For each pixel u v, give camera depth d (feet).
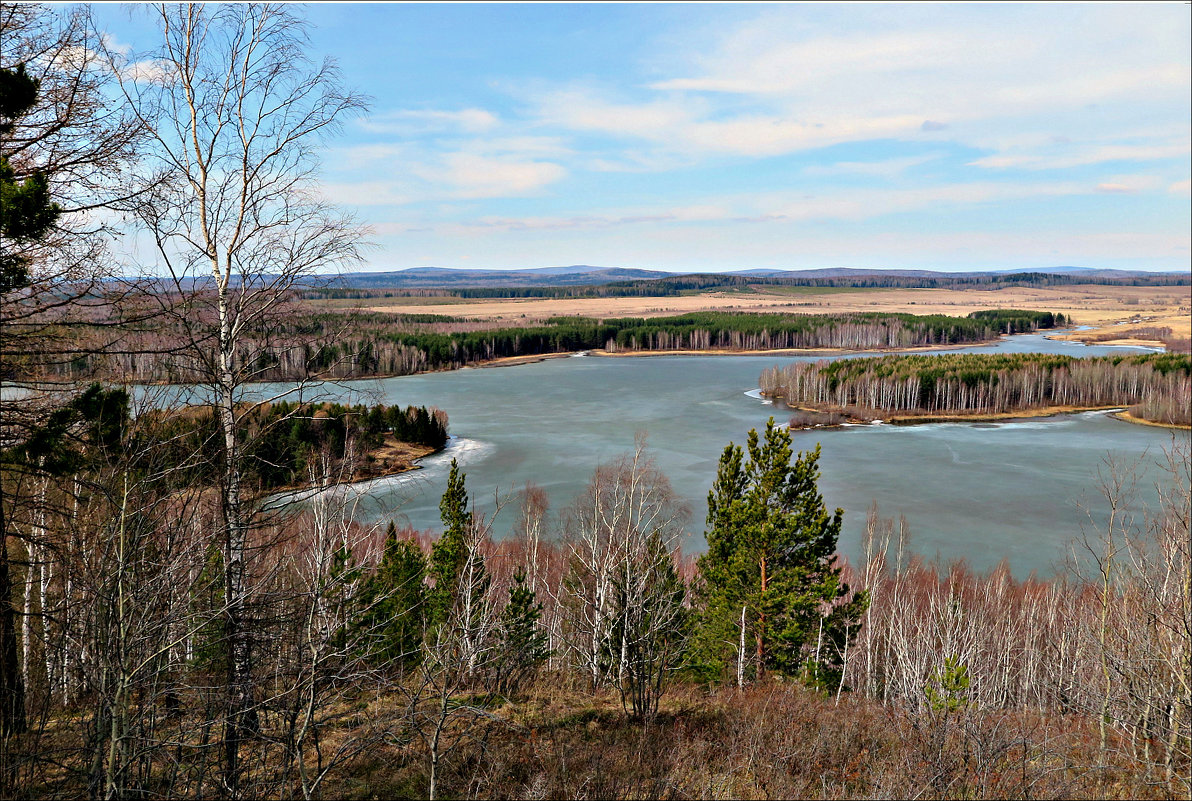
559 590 92.07
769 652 87.10
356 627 47.39
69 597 38.58
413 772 49.14
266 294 46.50
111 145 46.37
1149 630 51.80
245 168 47.50
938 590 134.00
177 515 40.11
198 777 38.88
